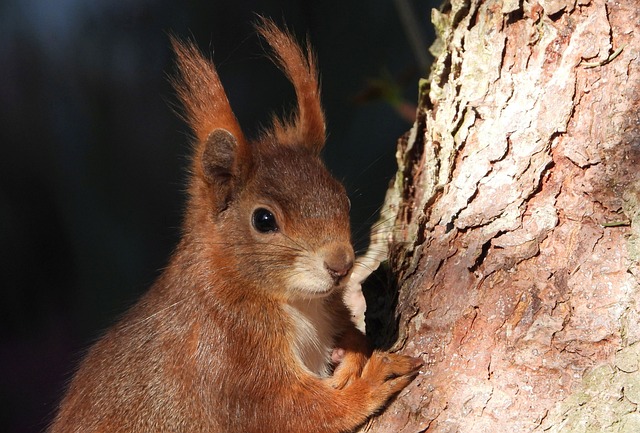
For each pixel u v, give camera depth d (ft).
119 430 31.71
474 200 27.43
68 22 73.56
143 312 33.01
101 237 72.49
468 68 28.96
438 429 25.27
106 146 72.38
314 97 33.50
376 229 37.17
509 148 27.02
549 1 26.91
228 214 31.14
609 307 24.21
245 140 31.71
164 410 31.01
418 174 34.04
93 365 33.63
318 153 33.60
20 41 72.54
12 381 70.08
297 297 30.35
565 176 25.90
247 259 30.30
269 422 29.73
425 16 67.15
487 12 28.78
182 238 33.32
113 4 73.05
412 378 26.94
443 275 27.45
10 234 72.64
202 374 30.42
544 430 23.85
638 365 23.40
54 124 72.54
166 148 72.02
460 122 28.76
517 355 24.86
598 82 25.96
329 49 68.69
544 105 26.61
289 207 29.89
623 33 25.89
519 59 27.73
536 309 25.07
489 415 24.61
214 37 69.10
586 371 23.95
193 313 30.99
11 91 72.08
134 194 72.33
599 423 23.35
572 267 25.04
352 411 28.17
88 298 72.28
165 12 71.56
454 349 26.18
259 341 30.22
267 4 68.90
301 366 30.37
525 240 25.95
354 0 68.23
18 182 72.18
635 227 24.45
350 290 37.01
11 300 73.87
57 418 34.73
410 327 27.86
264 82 68.85
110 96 72.43
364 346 31.07
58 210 72.79
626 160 25.03
